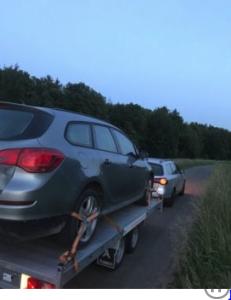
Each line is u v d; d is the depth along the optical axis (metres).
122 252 5.84
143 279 5.44
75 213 4.07
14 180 3.57
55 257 3.90
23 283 3.56
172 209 11.54
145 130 91.25
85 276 5.32
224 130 132.38
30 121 3.98
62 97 72.31
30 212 3.57
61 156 3.90
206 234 5.68
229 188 9.47
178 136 99.25
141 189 6.91
